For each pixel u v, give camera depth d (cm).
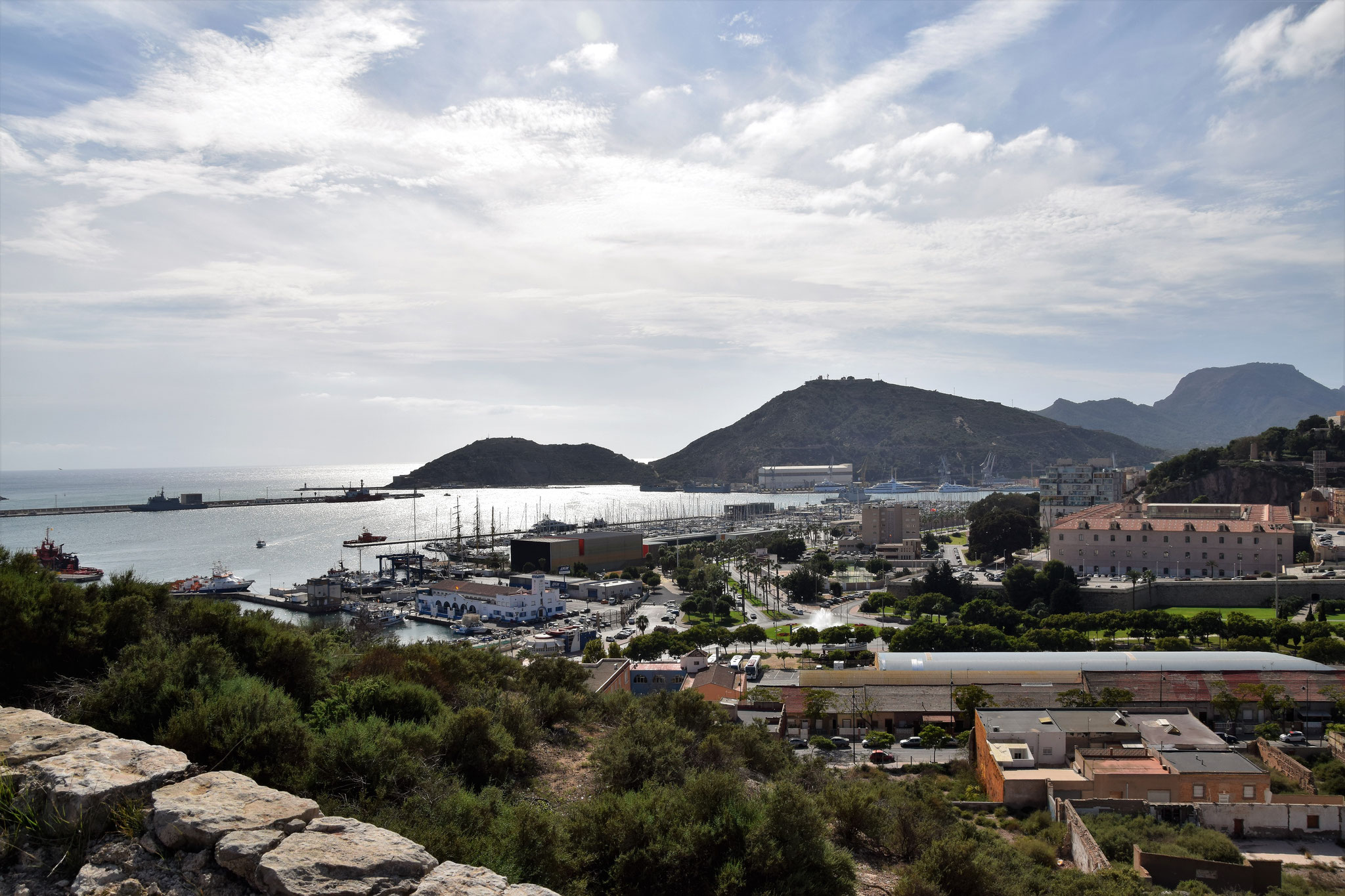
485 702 2461
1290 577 13262
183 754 964
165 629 2150
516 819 1403
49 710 1652
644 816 1538
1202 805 3816
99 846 806
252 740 1455
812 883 1505
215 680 1709
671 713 3028
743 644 11806
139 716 1559
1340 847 3631
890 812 2412
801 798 1633
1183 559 15062
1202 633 10350
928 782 4875
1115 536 15438
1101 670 7550
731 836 1547
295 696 2152
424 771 1633
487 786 1717
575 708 2756
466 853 1259
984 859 2023
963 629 10075
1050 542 15812
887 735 6462
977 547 19175
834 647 11212
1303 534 16275
